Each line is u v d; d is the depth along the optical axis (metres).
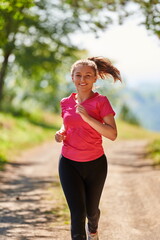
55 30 21.42
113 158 18.53
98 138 4.52
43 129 34.00
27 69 24.06
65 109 4.58
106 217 7.49
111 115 4.47
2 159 16.16
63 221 7.05
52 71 24.70
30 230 6.43
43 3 19.44
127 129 50.97
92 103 4.49
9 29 18.67
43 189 10.38
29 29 22.11
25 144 24.19
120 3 11.65
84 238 4.38
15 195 9.51
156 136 46.75
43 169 14.65
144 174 12.82
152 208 8.15
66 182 4.48
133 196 9.46
